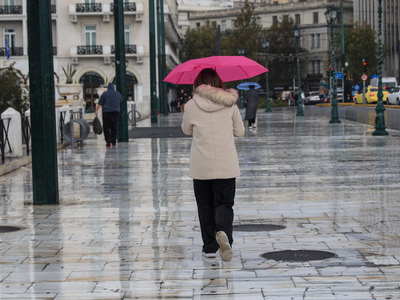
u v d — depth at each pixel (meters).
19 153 16.45
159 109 60.03
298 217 8.62
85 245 7.23
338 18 112.38
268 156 16.89
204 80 6.63
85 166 15.46
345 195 10.38
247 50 76.31
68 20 62.56
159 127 33.91
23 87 22.41
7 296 5.40
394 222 8.16
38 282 5.80
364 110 51.00
